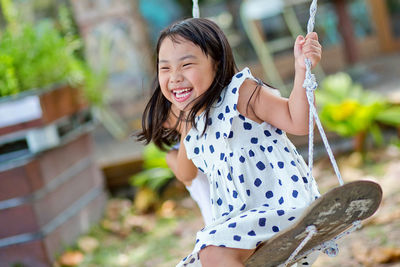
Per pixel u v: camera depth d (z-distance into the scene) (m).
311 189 2.06
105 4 7.43
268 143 2.17
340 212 1.88
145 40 7.62
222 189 2.21
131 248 4.34
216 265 1.97
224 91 2.20
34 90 4.03
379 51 9.65
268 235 2.01
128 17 7.50
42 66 4.27
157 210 5.03
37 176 4.05
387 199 4.18
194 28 2.16
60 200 4.34
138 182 5.20
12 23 4.73
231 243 1.98
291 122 2.09
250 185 2.15
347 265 3.30
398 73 7.72
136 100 7.75
